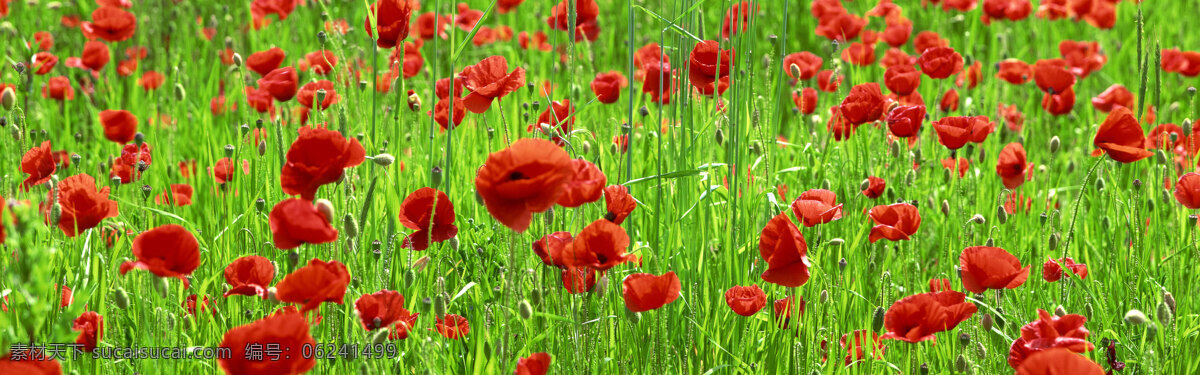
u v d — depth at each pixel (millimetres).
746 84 2969
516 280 2564
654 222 2695
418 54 4477
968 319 2543
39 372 1730
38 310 1794
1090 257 3379
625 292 2166
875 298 3025
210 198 3436
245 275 2139
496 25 6352
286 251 2781
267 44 5945
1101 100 4258
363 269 2490
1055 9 6113
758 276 2824
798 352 2438
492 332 2559
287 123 3984
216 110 4582
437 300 2191
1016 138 4488
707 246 2979
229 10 6688
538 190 1824
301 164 1969
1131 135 2619
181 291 2412
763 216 3162
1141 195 3463
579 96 3920
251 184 2986
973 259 2283
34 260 1772
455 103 3100
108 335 2439
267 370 1747
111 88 4922
